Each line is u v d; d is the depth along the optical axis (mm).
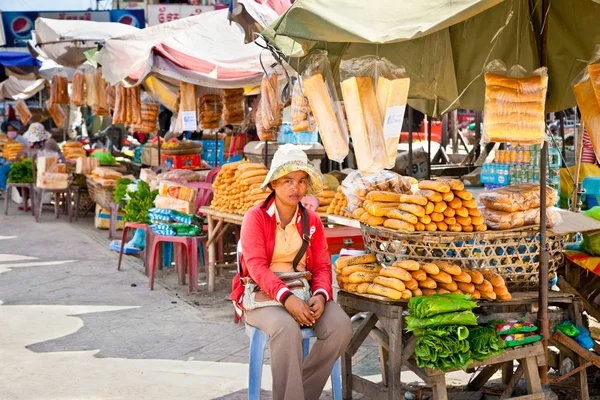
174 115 9430
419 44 4438
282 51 4086
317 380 3678
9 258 8922
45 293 7160
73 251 9383
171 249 8383
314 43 4152
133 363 5008
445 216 3697
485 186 7199
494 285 3670
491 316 3789
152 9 10680
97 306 6652
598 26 3816
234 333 5773
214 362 5027
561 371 4262
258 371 3615
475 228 3697
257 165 6516
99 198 10711
